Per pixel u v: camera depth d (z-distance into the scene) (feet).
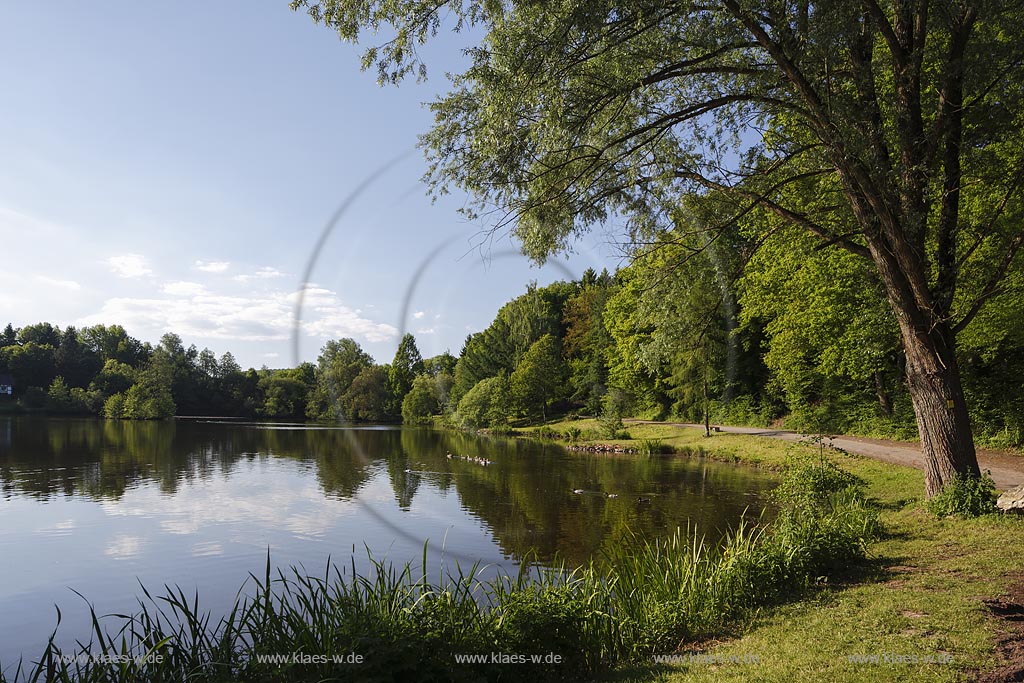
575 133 28.50
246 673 13.58
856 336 63.26
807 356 83.35
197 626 15.42
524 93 25.59
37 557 38.32
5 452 101.35
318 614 15.57
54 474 75.05
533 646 16.14
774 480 61.67
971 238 39.40
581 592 19.04
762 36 26.14
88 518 49.47
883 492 41.27
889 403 81.82
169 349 242.17
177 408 237.86
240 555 36.73
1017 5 27.71
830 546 23.11
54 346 303.89
